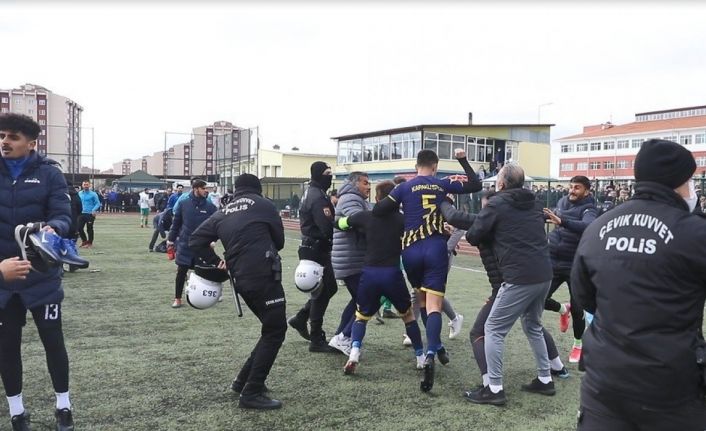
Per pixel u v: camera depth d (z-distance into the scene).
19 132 3.13
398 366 4.84
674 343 1.96
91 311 6.79
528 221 3.98
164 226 11.19
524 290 3.94
